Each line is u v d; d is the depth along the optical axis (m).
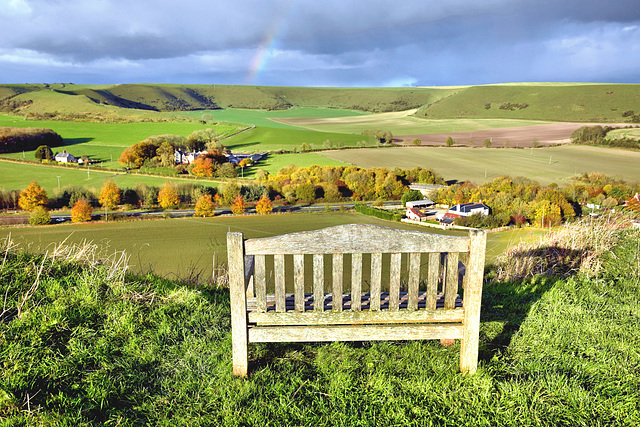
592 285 6.00
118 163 127.62
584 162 115.19
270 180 98.62
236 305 3.53
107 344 4.00
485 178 98.12
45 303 4.48
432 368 3.82
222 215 68.88
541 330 4.57
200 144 150.25
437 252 3.56
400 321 3.66
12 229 55.97
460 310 3.68
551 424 3.04
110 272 5.50
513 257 7.45
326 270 23.20
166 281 6.18
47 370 3.45
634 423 3.00
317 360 3.99
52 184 93.44
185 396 3.38
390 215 66.00
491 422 3.09
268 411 3.20
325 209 75.50
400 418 3.11
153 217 66.50
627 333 4.42
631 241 7.00
